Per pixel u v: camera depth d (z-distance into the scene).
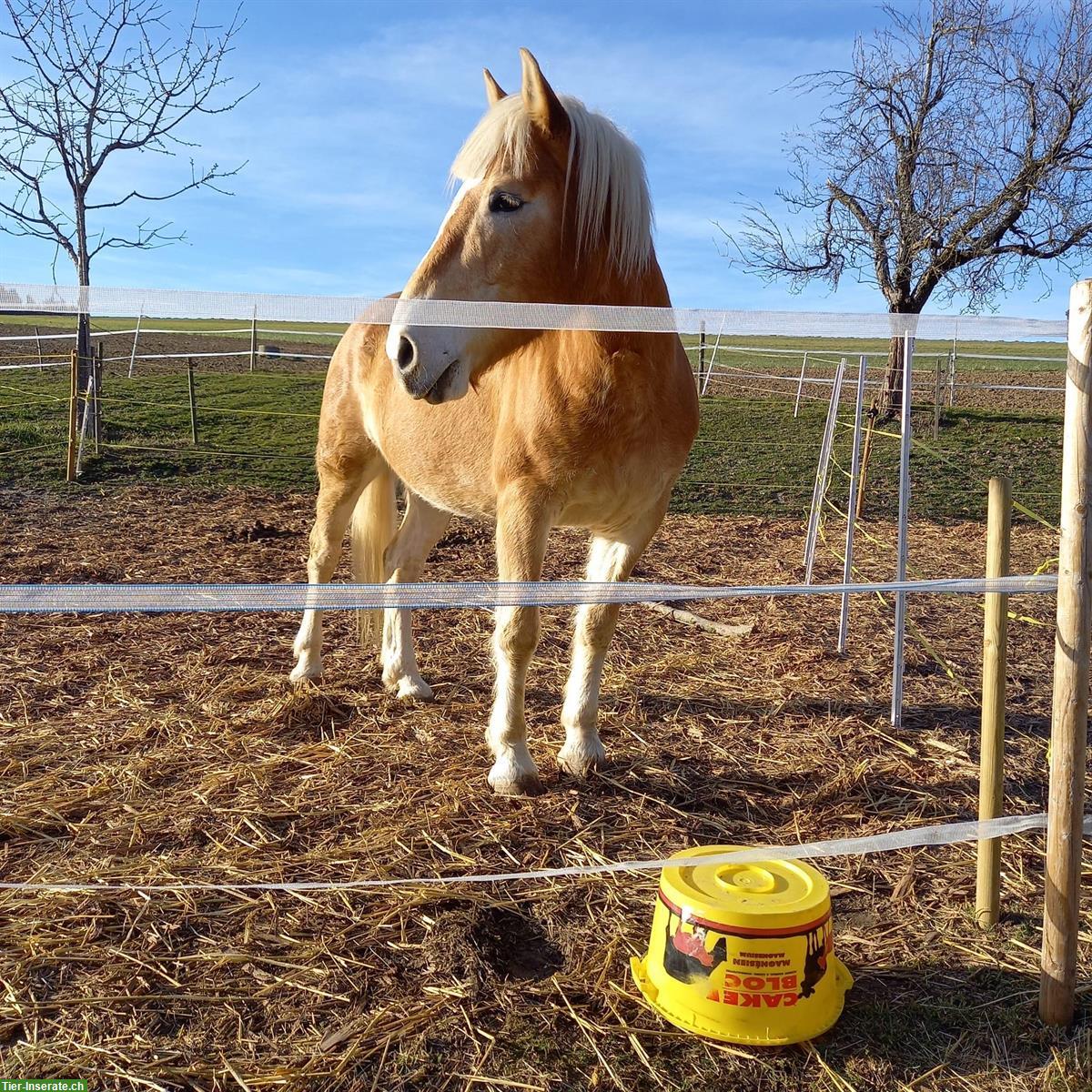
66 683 4.29
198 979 2.29
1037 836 3.08
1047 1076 2.02
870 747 3.84
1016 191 14.13
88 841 2.93
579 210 2.83
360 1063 2.03
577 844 3.01
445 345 2.69
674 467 3.31
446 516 4.52
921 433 14.70
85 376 11.80
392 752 3.68
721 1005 2.11
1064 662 2.05
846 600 5.08
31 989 2.23
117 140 11.23
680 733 3.97
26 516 8.37
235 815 3.12
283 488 10.35
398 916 2.57
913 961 2.42
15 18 10.52
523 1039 2.10
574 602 2.34
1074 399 1.99
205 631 5.23
